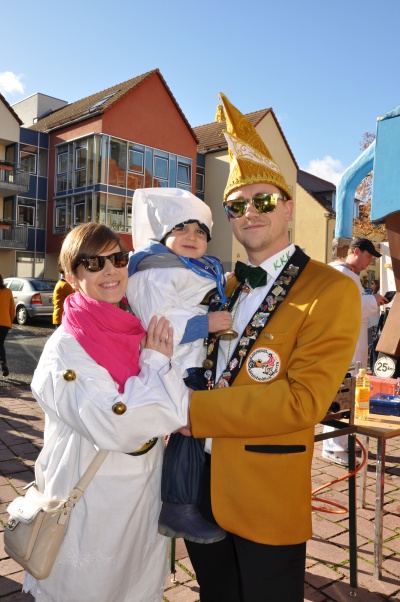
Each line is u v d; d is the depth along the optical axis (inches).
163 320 65.4
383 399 128.7
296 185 1157.1
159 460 70.8
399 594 103.3
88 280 64.4
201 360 72.5
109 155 916.6
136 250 80.2
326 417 106.8
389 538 125.3
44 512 61.8
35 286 594.2
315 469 171.0
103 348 61.4
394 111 142.3
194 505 68.4
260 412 59.5
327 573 110.0
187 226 78.9
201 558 74.8
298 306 64.4
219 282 76.9
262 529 63.2
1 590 101.0
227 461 65.3
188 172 1020.5
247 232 70.0
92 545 62.3
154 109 966.4
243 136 71.4
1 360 306.8
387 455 186.1
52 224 1021.8
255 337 65.9
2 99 936.9
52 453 66.9
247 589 65.1
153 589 71.6
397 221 144.1
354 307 63.3
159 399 58.5
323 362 60.2
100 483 63.0
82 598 62.2
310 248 1176.8
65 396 60.1
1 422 213.0
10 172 979.3
